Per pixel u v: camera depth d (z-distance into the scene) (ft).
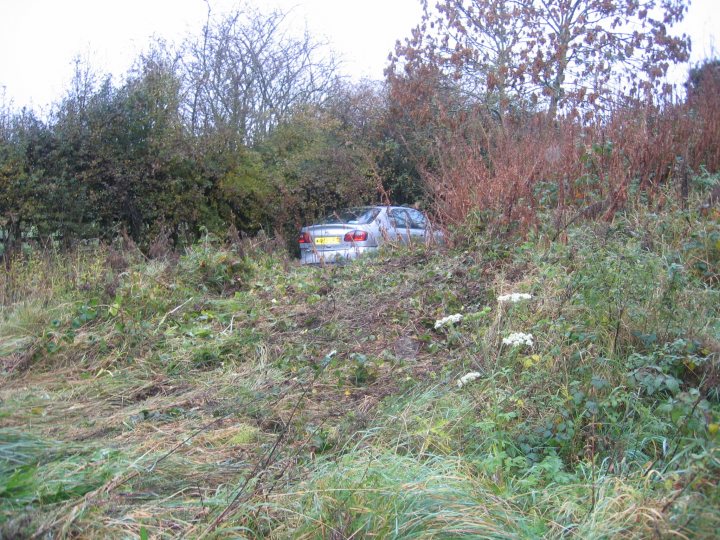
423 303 21.35
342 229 37.01
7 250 29.81
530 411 13.32
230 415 14.37
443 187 32.14
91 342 18.90
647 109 31.01
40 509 9.45
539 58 55.21
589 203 25.59
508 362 15.35
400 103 56.29
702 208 23.15
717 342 14.42
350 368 16.66
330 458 12.33
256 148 51.80
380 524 9.52
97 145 39.27
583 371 13.79
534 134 33.55
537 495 10.79
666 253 19.63
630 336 15.11
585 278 17.04
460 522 9.57
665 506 9.08
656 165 27.68
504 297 16.07
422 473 11.02
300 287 24.40
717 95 32.96
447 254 26.27
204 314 21.67
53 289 23.94
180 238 41.24
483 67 57.47
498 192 28.22
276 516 10.15
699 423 11.03
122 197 39.93
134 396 16.08
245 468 11.64
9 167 35.42
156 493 10.61
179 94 46.32
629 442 12.00
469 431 12.92
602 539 9.16
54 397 15.23
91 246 31.35
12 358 17.99
